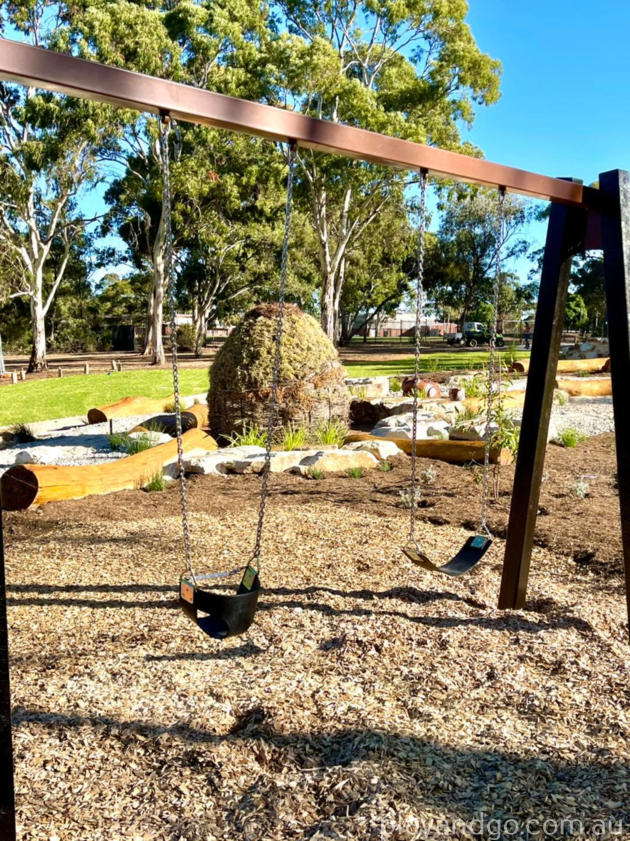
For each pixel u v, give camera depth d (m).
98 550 5.28
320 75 31.05
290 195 3.01
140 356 44.47
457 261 59.75
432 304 69.44
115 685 3.24
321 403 9.84
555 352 4.00
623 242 3.53
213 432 10.16
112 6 28.86
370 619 3.91
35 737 2.82
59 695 3.14
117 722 2.92
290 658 3.49
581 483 6.86
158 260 35.28
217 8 31.02
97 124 29.69
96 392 19.72
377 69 36.84
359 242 48.00
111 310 55.47
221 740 2.78
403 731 2.78
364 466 8.41
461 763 2.60
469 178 3.32
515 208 56.44
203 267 44.84
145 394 18.59
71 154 31.44
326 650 3.59
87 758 2.69
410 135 31.66
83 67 2.23
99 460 9.55
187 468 8.22
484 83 34.06
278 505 6.53
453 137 37.25
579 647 3.61
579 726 2.88
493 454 8.28
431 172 3.24
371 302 59.09
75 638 3.75
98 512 6.45
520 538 4.04
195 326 44.88
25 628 3.89
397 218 45.41
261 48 32.59
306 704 3.02
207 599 2.96
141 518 6.23
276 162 33.47
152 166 35.19
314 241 45.25
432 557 4.95
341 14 36.09
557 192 3.56
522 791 2.45
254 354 9.71
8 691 1.95
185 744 2.75
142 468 7.81
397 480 7.66
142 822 2.36
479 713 2.97
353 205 39.28
